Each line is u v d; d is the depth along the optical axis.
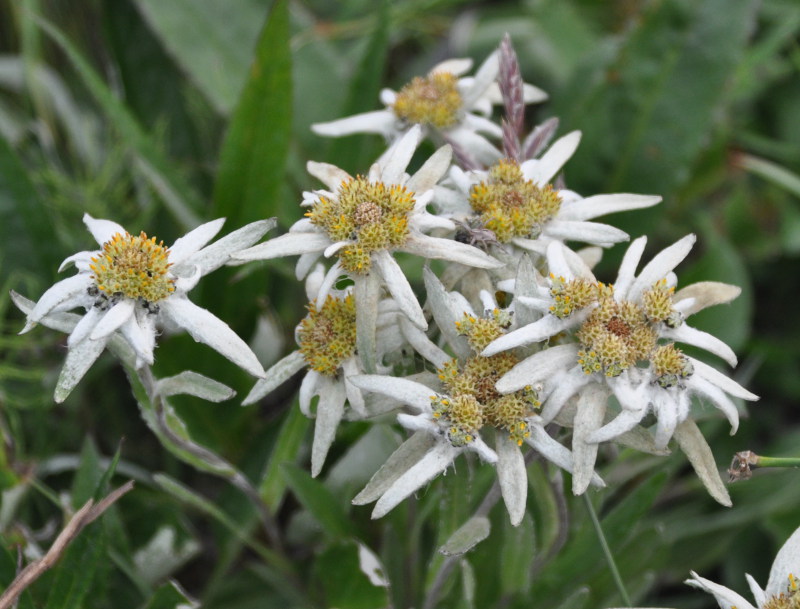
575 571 0.29
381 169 0.26
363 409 0.25
